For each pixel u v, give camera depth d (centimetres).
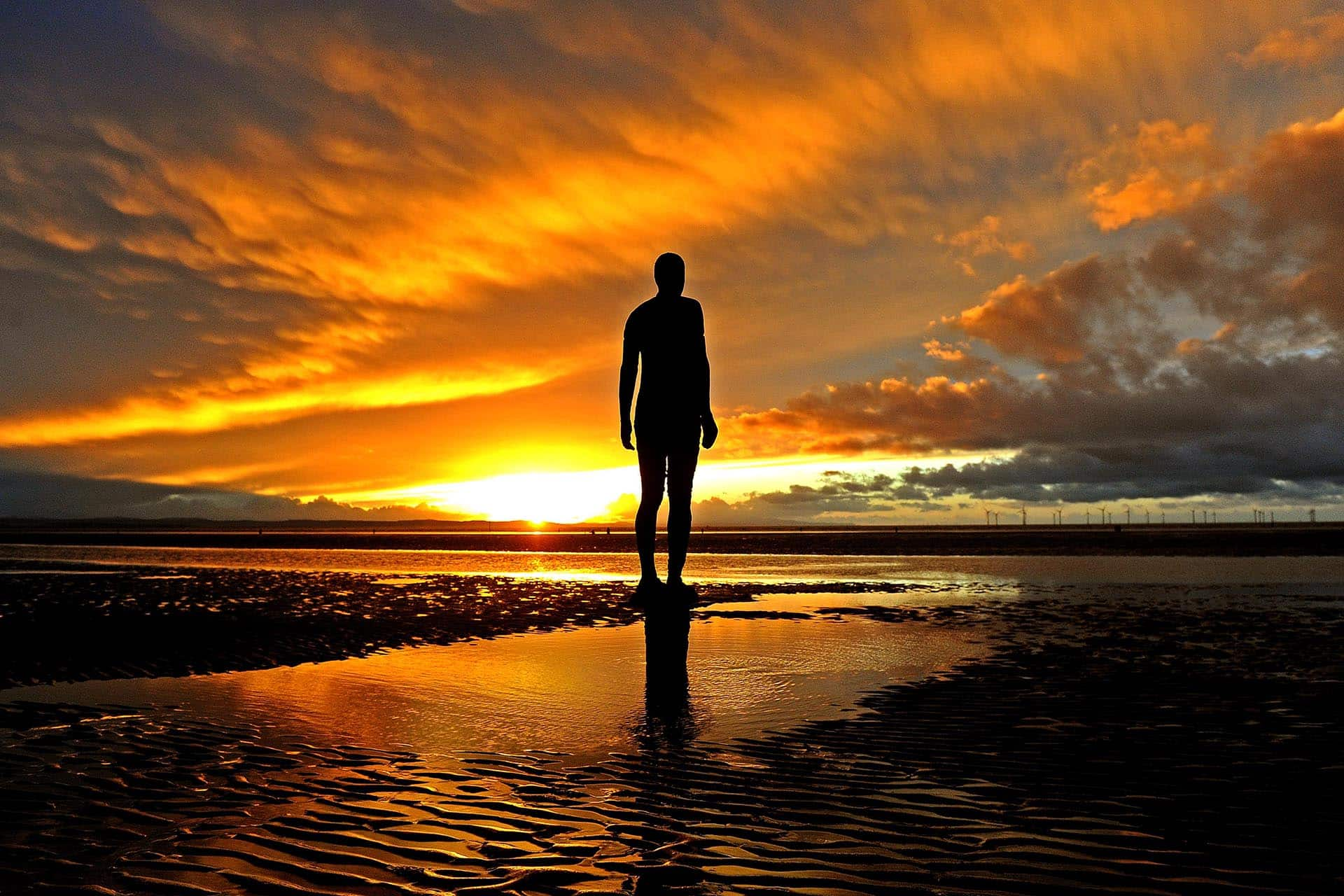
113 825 378
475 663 837
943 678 733
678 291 772
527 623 1182
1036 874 317
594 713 607
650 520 739
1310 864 325
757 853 340
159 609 1357
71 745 522
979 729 549
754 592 1767
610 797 413
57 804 408
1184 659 823
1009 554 4241
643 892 302
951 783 434
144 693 689
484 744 519
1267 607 1366
